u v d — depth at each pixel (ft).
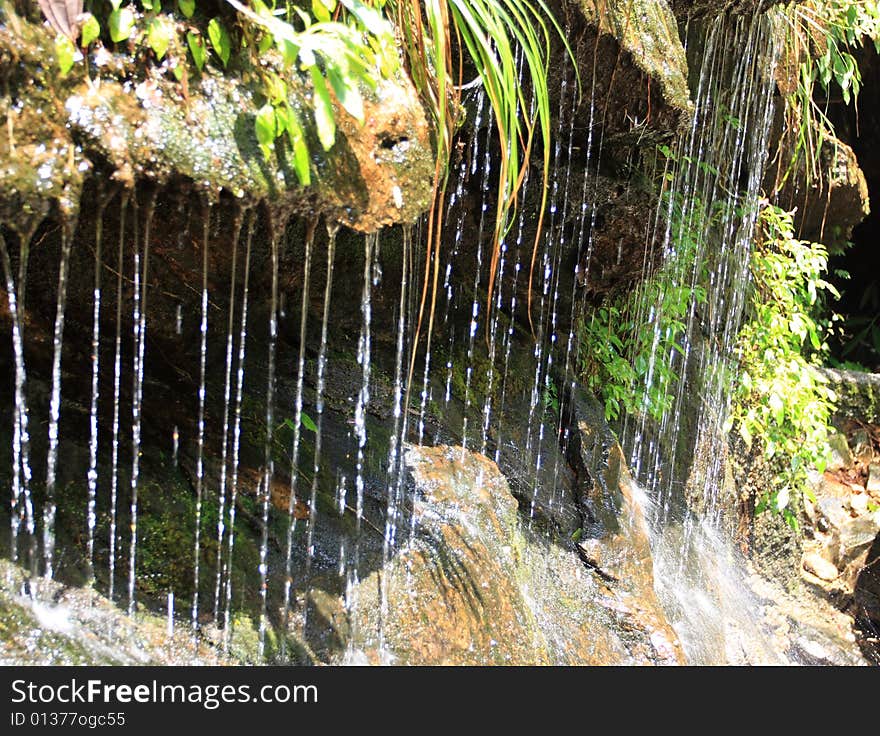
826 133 21.98
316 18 7.58
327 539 9.46
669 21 12.56
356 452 10.66
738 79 17.13
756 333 19.48
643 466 16.37
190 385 10.00
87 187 6.52
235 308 10.05
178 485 9.01
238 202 6.77
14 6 6.05
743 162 19.24
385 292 11.95
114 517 8.29
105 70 6.43
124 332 9.31
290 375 10.99
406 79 7.99
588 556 12.73
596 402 14.85
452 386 12.91
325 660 8.39
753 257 19.72
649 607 12.55
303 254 10.03
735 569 17.99
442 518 10.50
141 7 6.75
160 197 7.77
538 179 12.73
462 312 13.39
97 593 7.64
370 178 7.41
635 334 16.20
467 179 12.23
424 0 8.64
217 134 6.72
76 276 8.48
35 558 7.57
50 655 6.86
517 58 10.93
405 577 9.56
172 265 8.96
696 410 17.98
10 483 8.04
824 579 19.79
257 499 9.38
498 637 9.78
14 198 5.90
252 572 8.71
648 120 12.42
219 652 7.82
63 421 8.87
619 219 14.02
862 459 21.40
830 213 22.90
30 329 8.62
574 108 11.91
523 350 14.24
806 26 19.39
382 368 12.09
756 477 19.39
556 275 14.32
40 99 6.07
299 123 7.09
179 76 6.67
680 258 16.72
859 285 29.55
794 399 18.78
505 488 11.81
